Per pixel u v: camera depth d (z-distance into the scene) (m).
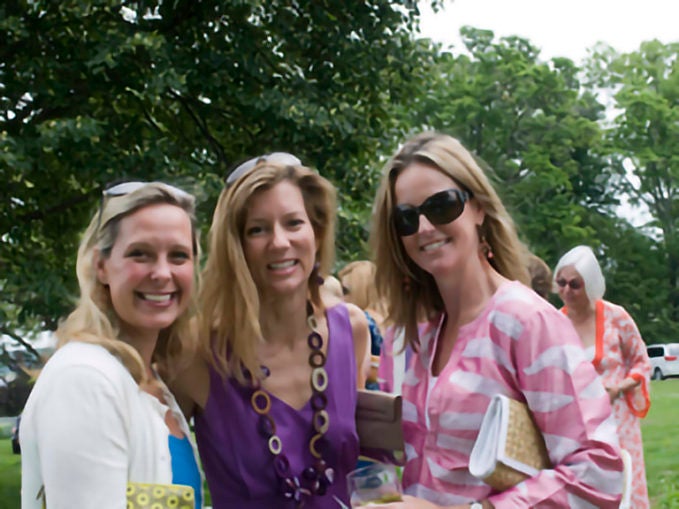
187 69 10.35
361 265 5.05
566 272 5.52
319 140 10.88
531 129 42.78
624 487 2.27
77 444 2.08
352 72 11.78
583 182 45.91
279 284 2.79
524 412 2.34
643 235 45.59
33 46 10.33
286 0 11.32
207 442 2.83
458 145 2.65
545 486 2.25
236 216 2.77
